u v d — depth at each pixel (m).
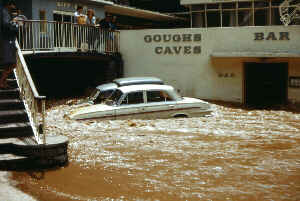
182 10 28.11
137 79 14.22
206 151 8.62
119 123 11.95
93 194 6.00
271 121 12.90
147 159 7.97
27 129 8.13
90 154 8.35
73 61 20.80
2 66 10.52
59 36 16.53
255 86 19.50
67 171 7.16
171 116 13.23
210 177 6.82
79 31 17.50
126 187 6.32
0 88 9.54
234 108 17.12
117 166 7.48
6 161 7.01
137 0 29.44
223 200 5.75
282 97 19.12
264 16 22.55
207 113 13.77
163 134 10.42
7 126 8.05
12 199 5.73
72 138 9.86
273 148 8.91
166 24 29.89
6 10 9.22
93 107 12.77
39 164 7.22
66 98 18.47
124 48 20.72
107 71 20.22
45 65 19.50
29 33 14.89
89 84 20.89
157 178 6.78
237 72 19.08
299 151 8.62
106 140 9.66
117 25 26.58
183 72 19.88
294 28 17.88
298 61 18.27
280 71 19.14
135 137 10.02
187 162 7.75
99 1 21.48
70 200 5.76
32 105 7.89
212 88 19.55
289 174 6.97
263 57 18.41
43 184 6.44
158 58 20.23
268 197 5.86
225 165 7.54
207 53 19.42
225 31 19.05
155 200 5.75
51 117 12.93
